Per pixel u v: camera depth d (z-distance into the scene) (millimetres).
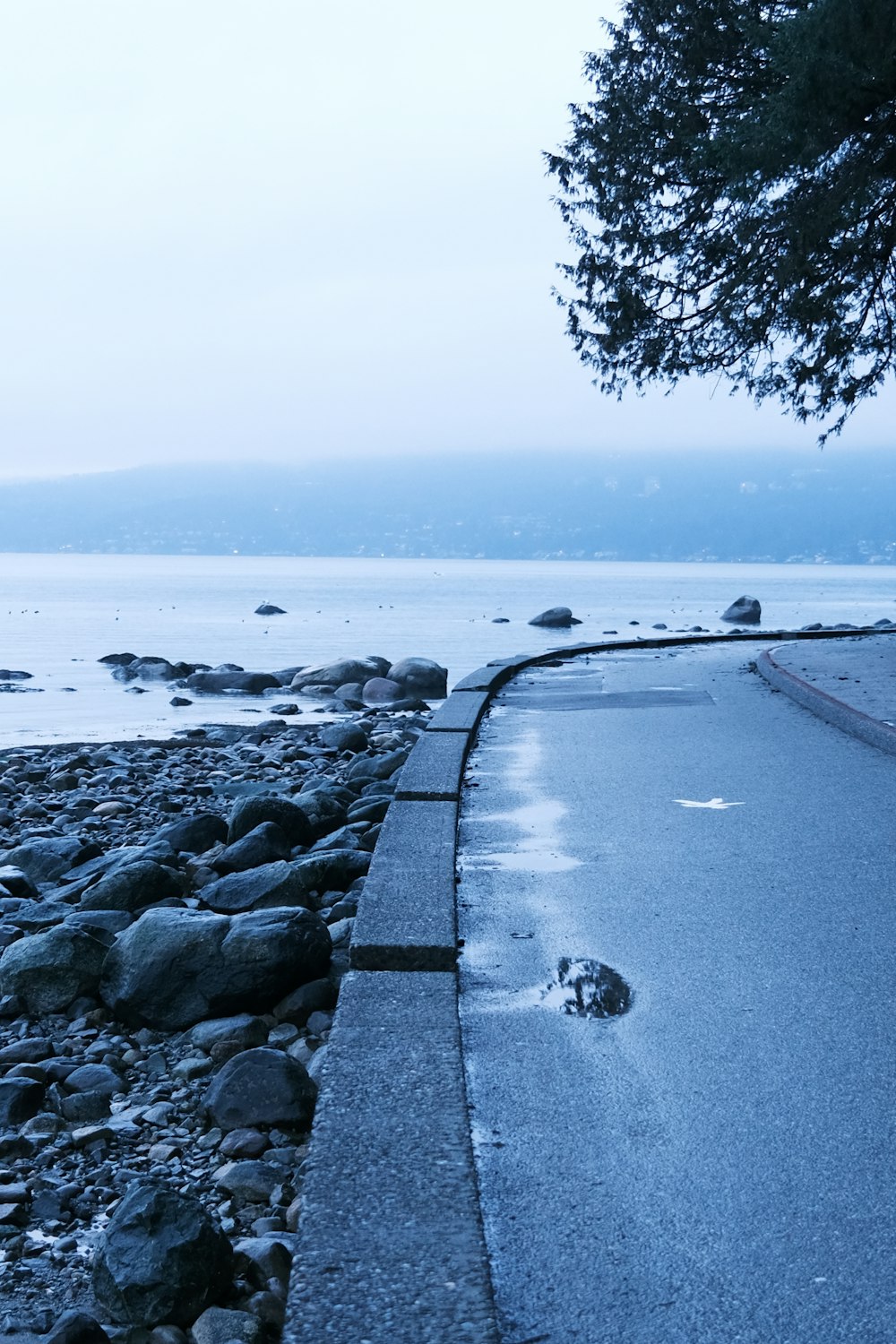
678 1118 3422
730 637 28250
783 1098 3551
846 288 19422
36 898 7867
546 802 8188
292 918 5648
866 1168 3119
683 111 19750
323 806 9094
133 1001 5461
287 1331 2408
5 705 24297
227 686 27984
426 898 5355
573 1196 2996
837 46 14398
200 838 8883
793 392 21844
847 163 16938
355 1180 2963
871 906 5586
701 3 19344
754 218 17906
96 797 12234
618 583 153125
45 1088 4883
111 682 29562
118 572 196125
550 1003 4371
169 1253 3354
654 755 10234
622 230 20812
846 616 69750
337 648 42031
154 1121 4539
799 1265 2691
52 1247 3689
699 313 20672
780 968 4730
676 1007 4316
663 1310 2541
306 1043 5094
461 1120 3275
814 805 8008
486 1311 2463
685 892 5879
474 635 48562
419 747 9977
